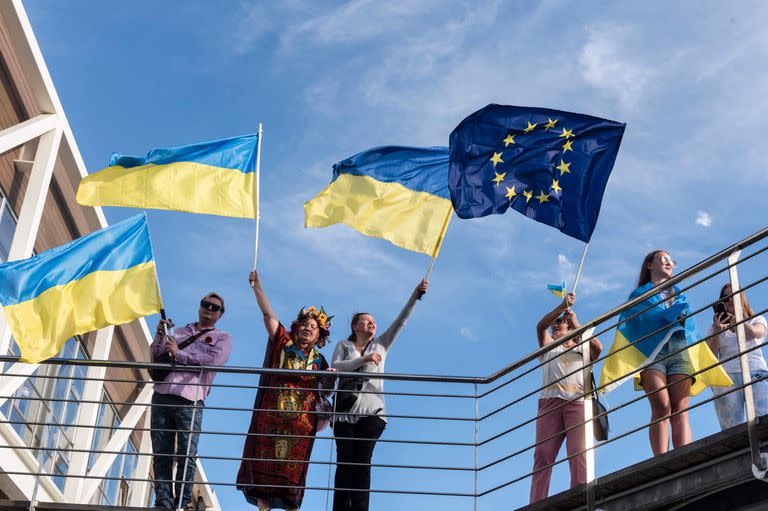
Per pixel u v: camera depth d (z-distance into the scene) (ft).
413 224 32.17
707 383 26.21
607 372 26.00
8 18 40.01
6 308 29.25
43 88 42.14
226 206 31.94
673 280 23.48
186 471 26.89
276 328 28.96
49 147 42.16
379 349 28.78
